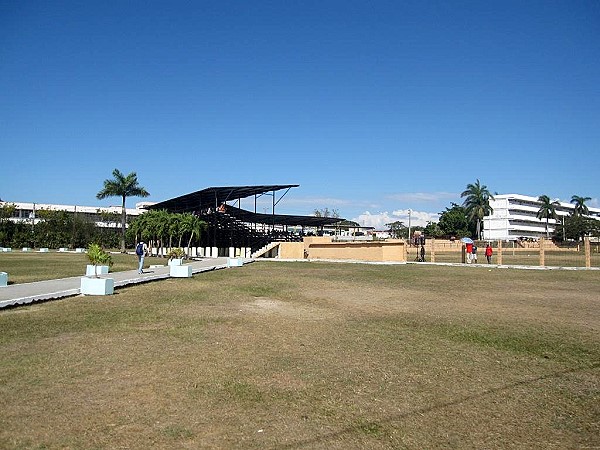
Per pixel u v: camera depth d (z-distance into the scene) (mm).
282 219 53438
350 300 14094
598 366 7211
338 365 7023
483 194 86688
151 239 47375
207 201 49344
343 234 85562
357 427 4863
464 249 34906
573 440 4688
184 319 10297
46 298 12430
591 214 134500
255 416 5059
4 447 4195
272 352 7668
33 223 74438
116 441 4371
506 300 14375
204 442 4410
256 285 17500
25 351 7312
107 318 10156
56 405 5184
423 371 6824
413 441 4590
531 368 7066
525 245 75812
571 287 18125
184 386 5898
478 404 5586
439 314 11703
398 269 26703
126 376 6219
